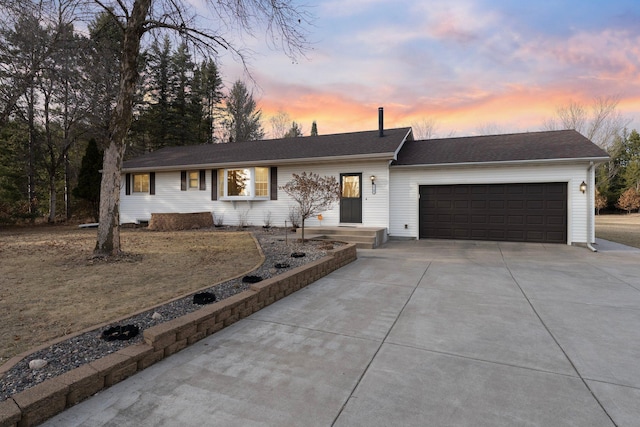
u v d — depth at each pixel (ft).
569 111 92.17
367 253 28.96
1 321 11.50
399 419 6.89
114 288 15.57
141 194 50.03
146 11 22.38
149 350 9.17
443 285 18.01
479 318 12.98
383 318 13.03
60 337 10.12
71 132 60.44
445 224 37.83
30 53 39.19
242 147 51.65
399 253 28.89
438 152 40.63
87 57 37.73
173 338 9.96
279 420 6.86
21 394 6.76
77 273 18.49
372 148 38.68
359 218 39.09
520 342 10.76
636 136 109.50
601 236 43.50
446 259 25.80
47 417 6.79
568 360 9.52
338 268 22.41
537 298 15.60
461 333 11.52
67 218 61.00
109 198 22.65
